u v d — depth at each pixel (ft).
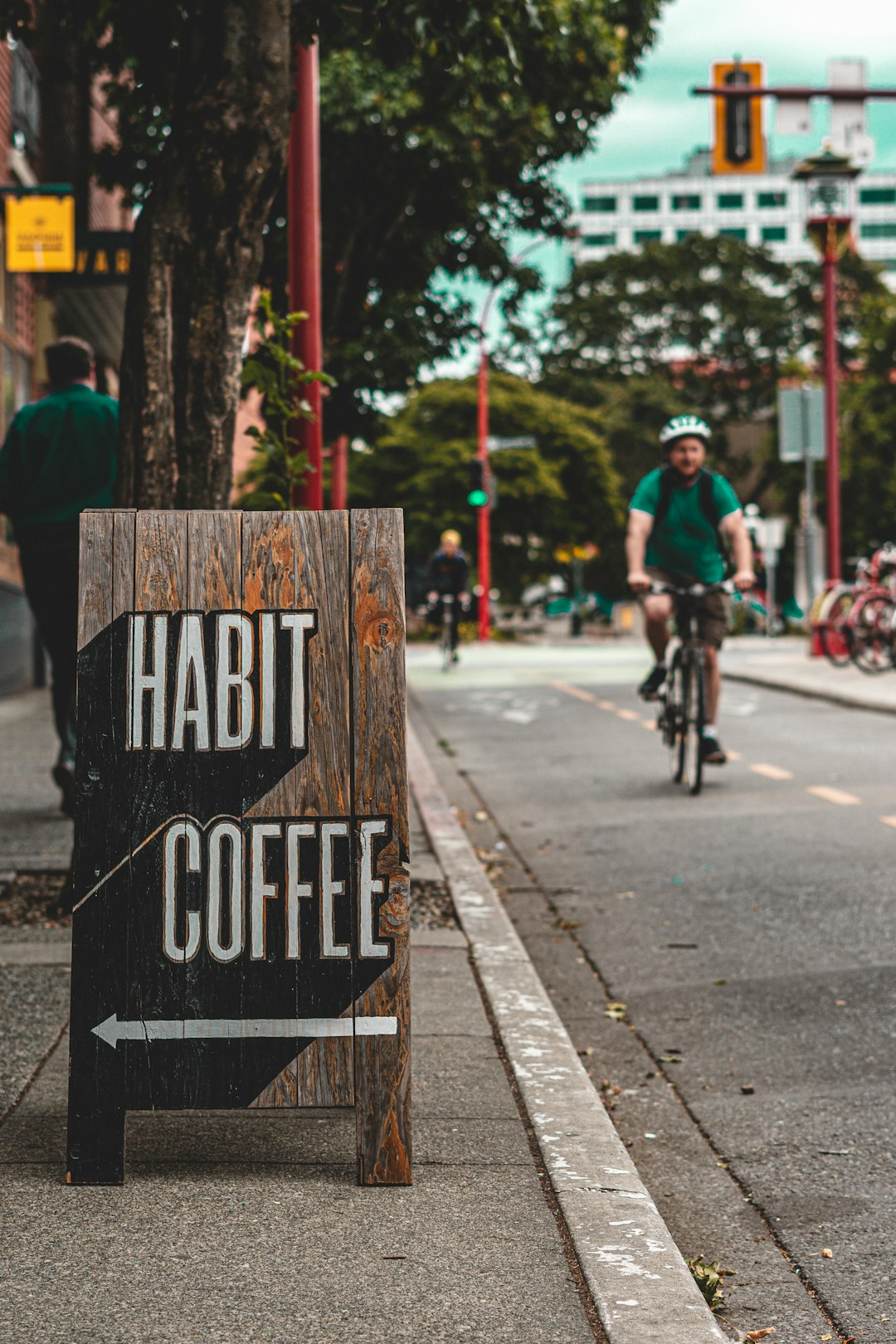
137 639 12.37
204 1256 10.94
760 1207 13.42
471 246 60.39
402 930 12.30
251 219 20.71
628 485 219.61
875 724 52.13
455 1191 12.25
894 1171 14.11
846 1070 16.97
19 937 20.85
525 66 53.16
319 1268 10.77
